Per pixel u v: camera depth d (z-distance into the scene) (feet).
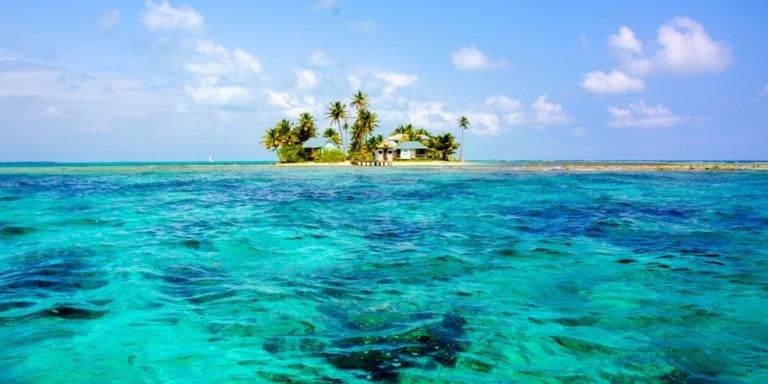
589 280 26.40
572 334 18.49
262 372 15.29
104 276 26.55
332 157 315.37
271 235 40.98
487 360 16.12
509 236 40.73
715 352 16.92
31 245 35.53
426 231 43.52
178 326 19.15
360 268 29.12
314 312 20.86
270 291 23.95
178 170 237.04
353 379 14.78
